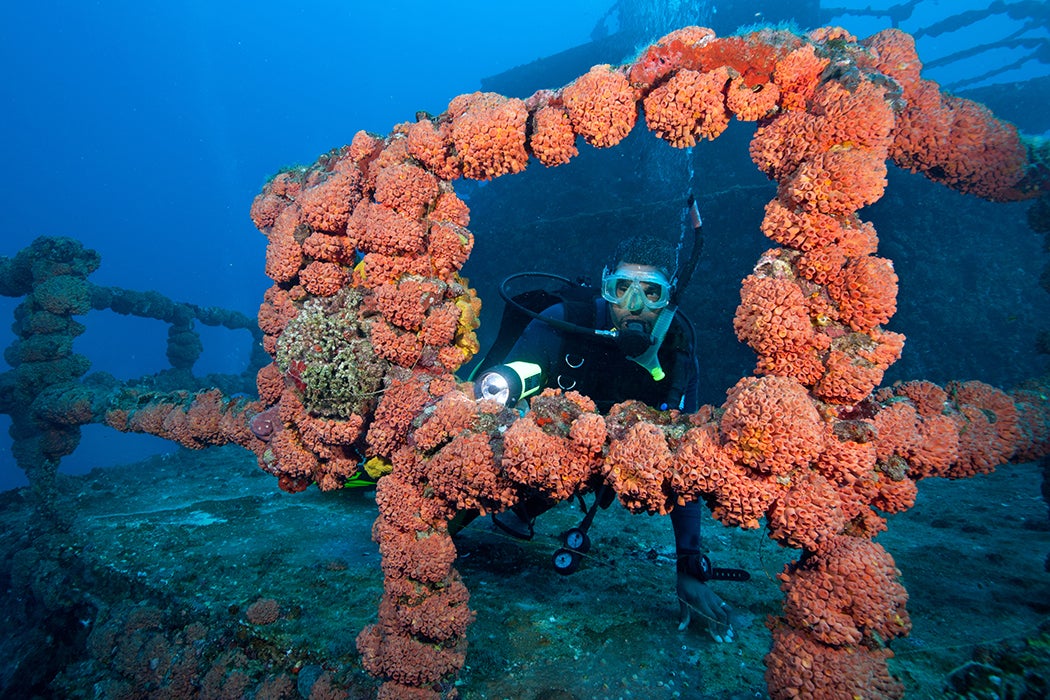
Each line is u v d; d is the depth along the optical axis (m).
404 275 1.66
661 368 2.57
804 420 1.10
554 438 1.30
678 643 2.08
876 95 1.17
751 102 1.35
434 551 1.47
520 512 2.79
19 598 3.55
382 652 1.50
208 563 2.95
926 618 2.12
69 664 2.86
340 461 1.74
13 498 5.16
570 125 1.53
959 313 6.36
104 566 3.08
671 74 1.41
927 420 1.28
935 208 6.58
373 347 1.60
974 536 2.97
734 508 1.16
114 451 19.36
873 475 1.20
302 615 2.42
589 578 2.63
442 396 1.53
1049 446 1.45
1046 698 1.36
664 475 1.20
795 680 1.10
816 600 1.11
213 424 2.42
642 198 9.92
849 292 1.16
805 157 1.26
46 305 4.63
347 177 1.72
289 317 1.86
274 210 2.08
